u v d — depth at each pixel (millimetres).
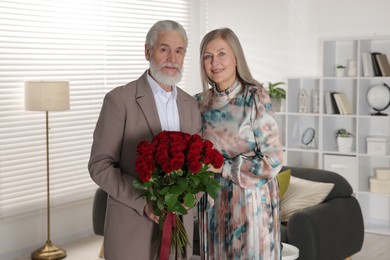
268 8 6711
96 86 5895
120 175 2545
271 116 2840
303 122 6531
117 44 6125
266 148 2814
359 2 6129
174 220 2553
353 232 4496
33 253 5098
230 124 2859
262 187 2855
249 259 2816
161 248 2551
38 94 4891
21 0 5207
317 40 6406
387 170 5824
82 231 5770
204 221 2930
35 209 5328
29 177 5289
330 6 6297
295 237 4109
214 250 2914
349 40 5945
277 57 6699
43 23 5398
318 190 4539
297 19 6523
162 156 2371
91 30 5848
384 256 5078
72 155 5645
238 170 2760
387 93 5871
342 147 6121
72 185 5652
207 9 7164
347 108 6051
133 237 2590
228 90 2877
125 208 2586
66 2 5582
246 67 2889
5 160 5109
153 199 2457
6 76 5113
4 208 5109
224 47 2822
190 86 7219
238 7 6930
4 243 5117
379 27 6043
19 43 5207
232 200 2830
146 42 2648
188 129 2734
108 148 2574
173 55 2588
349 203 4574
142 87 2633
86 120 5789
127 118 2578
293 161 6441
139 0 6383
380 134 6078
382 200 6094
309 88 6449
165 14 6727
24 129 5238
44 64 5402
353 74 6039
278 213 2951
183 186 2400
